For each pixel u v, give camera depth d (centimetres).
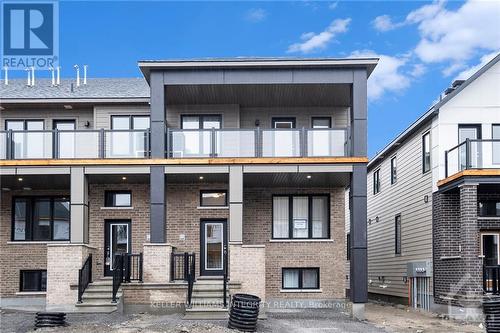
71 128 2102
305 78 1834
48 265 1712
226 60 1822
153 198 1800
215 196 2033
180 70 1844
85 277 1741
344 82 1833
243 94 1959
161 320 1570
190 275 1639
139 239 1992
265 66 1827
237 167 1803
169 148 1862
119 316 1633
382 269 2753
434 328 1609
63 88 2239
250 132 1872
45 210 2062
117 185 2014
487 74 2061
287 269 2016
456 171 1988
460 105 2050
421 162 2230
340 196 2041
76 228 1795
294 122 2108
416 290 2261
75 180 1812
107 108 2075
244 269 1722
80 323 1502
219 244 2006
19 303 1991
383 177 2789
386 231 2702
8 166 1811
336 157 1795
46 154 1877
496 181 1805
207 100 2031
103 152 1847
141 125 2078
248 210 2042
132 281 1769
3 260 2019
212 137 1853
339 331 1473
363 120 1819
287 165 1802
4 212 2042
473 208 1806
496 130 2045
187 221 2005
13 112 2098
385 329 1548
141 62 1814
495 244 2036
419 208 2239
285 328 1505
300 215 2052
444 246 1989
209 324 1463
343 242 2016
